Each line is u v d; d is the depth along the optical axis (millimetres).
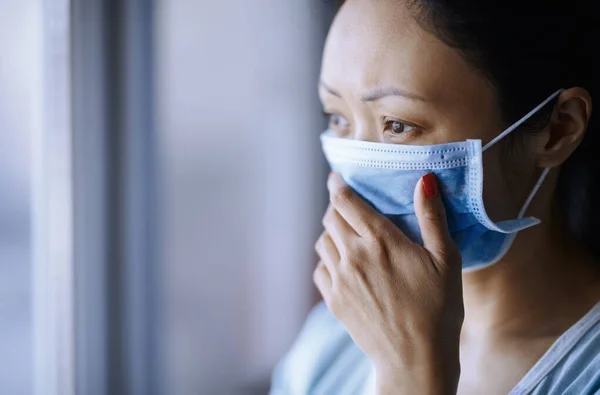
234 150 1747
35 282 1238
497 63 781
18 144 1217
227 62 1694
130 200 1331
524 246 866
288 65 1829
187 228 1658
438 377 799
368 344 840
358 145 845
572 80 841
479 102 793
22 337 1315
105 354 1321
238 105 1735
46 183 1207
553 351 825
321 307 1162
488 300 900
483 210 804
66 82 1193
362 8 823
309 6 1826
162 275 1518
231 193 1757
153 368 1410
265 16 1764
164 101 1514
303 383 1043
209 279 1727
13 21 1189
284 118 1847
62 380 1245
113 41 1266
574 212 952
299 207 1906
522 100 802
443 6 764
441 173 811
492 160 813
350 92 828
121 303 1336
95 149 1269
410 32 785
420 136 815
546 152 832
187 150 1622
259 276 1849
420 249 822
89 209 1271
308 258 1936
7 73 1199
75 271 1249
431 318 806
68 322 1245
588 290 872
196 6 1598
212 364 1744
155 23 1356
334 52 841
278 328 1909
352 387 999
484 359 896
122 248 1325
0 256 1276
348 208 856
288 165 1873
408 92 788
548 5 803
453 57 778
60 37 1188
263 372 1872
